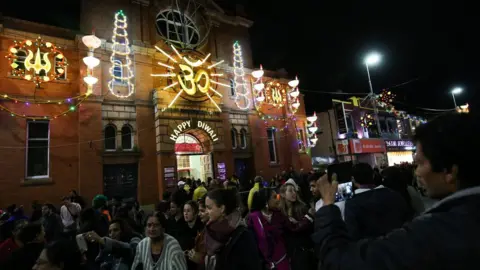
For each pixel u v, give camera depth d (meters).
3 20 13.30
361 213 2.93
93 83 13.52
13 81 13.10
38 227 3.91
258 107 21.50
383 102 32.66
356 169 3.77
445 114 1.56
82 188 13.61
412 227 1.28
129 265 4.39
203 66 18.89
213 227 3.09
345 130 27.33
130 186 15.34
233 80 21.05
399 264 1.18
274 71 23.78
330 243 1.50
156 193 15.69
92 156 14.15
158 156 16.02
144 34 17.36
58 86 14.18
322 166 26.09
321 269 1.52
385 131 32.84
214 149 18.06
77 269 3.09
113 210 9.56
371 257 1.26
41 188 12.96
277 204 4.57
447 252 1.11
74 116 14.37
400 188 4.43
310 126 24.52
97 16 15.95
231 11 22.45
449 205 1.30
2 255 4.55
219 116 18.81
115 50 15.99
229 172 18.36
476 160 1.32
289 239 4.55
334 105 28.41
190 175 21.22
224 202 3.14
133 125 15.93
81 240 4.52
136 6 17.42
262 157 20.73
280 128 22.59
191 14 20.06
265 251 4.22
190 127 17.19
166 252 3.67
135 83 16.33
